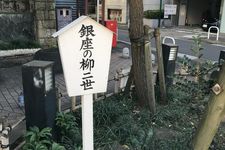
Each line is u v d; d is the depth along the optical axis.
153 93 5.43
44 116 3.83
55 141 4.09
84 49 3.03
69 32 2.93
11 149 3.68
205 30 23.31
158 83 6.34
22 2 10.10
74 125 4.43
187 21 28.70
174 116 5.30
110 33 3.10
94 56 3.09
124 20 28.31
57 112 4.32
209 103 3.80
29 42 10.09
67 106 5.75
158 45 5.81
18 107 5.73
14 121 5.01
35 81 3.73
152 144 4.15
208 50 13.96
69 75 3.04
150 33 5.38
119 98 6.04
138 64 5.46
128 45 14.46
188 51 13.54
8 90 6.82
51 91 3.93
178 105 5.81
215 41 16.91
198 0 28.69
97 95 5.89
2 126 3.37
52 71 3.93
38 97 3.77
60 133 4.20
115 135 4.41
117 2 28.27
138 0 5.16
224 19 22.53
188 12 28.52
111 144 4.22
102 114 4.89
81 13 13.29
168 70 6.40
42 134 3.67
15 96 6.40
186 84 5.70
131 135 4.39
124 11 28.16
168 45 6.33
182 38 18.22
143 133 4.43
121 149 4.18
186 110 5.59
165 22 26.33
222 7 22.55
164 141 4.29
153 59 9.77
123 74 6.46
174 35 19.84
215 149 4.37
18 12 9.99
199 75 5.52
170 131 4.87
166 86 6.34
